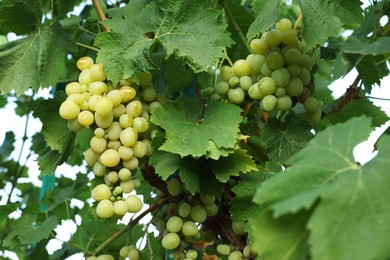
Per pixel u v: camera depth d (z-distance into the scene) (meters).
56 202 1.22
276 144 0.97
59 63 1.02
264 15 0.92
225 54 1.02
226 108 0.91
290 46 0.96
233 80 0.99
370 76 1.05
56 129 1.04
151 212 1.09
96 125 0.93
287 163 0.67
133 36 0.93
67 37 1.03
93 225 1.21
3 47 1.01
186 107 0.93
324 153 0.65
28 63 1.01
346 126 0.67
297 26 0.99
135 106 0.92
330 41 1.10
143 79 0.96
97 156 0.94
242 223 0.97
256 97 0.97
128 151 0.91
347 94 1.13
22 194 1.48
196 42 0.93
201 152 0.86
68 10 1.37
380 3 1.12
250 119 1.08
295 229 0.61
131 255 1.04
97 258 1.06
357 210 0.58
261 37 0.99
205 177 0.91
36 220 1.20
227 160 0.90
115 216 0.92
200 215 0.96
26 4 1.02
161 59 1.16
